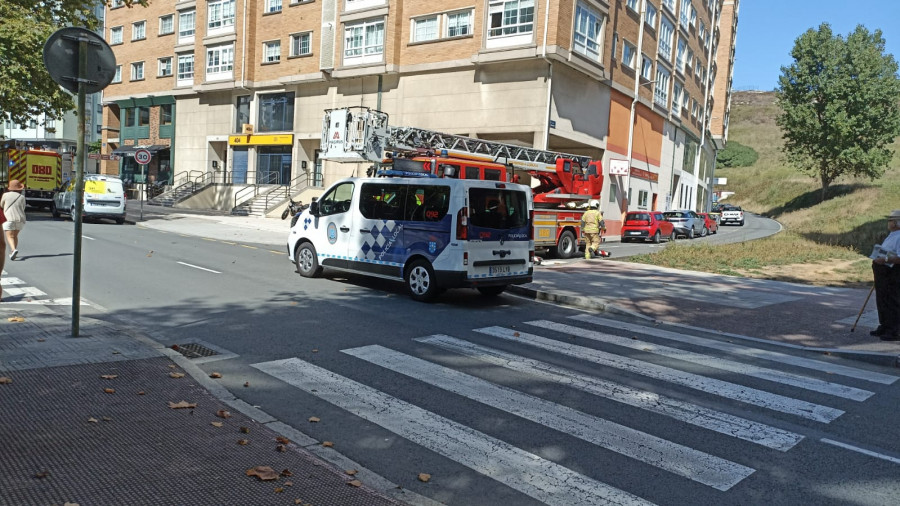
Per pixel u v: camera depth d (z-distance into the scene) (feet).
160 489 12.12
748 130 320.29
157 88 142.20
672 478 14.06
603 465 14.64
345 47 101.96
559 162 67.77
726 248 75.41
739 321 33.55
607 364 23.47
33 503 11.21
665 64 119.44
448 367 22.25
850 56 144.46
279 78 114.21
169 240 63.82
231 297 34.06
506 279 36.70
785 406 19.30
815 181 210.18
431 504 12.39
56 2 78.89
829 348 27.89
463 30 88.38
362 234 38.52
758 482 13.97
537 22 79.77
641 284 45.62
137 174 148.05
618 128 101.81
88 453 13.56
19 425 14.79
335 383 19.98
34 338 22.04
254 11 119.24
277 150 120.06
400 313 31.86
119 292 34.22
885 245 29.55
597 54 90.07
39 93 76.59
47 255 46.73
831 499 13.26
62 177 98.02
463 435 16.15
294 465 13.67
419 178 36.40
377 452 14.97
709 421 17.72
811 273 57.21
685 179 147.64
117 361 20.08
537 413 17.92
